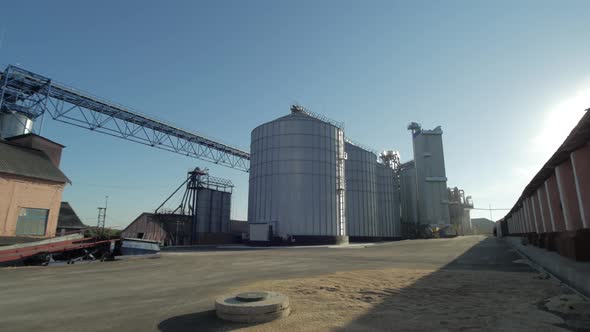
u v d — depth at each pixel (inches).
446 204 3919.8
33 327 275.0
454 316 290.0
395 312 306.0
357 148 2930.6
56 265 780.6
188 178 2490.2
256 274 610.2
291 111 2364.7
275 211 2009.1
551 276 494.6
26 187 934.4
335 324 269.4
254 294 320.8
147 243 1018.1
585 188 439.5
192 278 563.2
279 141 2111.2
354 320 280.7
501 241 2037.4
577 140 420.8
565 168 530.6
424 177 3988.7
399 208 3762.3
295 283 477.1
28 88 1389.0
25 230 923.4
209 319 291.1
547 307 314.3
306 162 2069.4
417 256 1033.5
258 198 2105.1
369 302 348.8
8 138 1231.5
